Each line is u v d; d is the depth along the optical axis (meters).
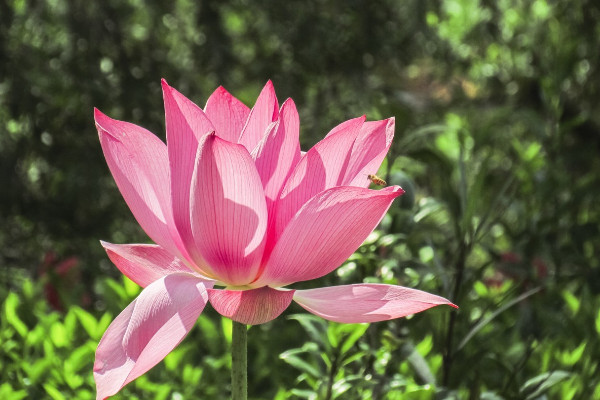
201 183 0.84
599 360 1.29
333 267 0.87
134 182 0.89
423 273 1.16
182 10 2.88
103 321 1.26
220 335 1.30
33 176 2.75
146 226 0.89
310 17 2.72
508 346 1.37
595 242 2.00
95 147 2.64
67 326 1.28
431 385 1.06
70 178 2.56
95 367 0.83
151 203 0.89
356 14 2.79
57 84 2.49
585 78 2.72
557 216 1.66
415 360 1.13
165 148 0.90
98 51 2.56
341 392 1.08
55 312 1.40
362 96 2.85
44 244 2.65
